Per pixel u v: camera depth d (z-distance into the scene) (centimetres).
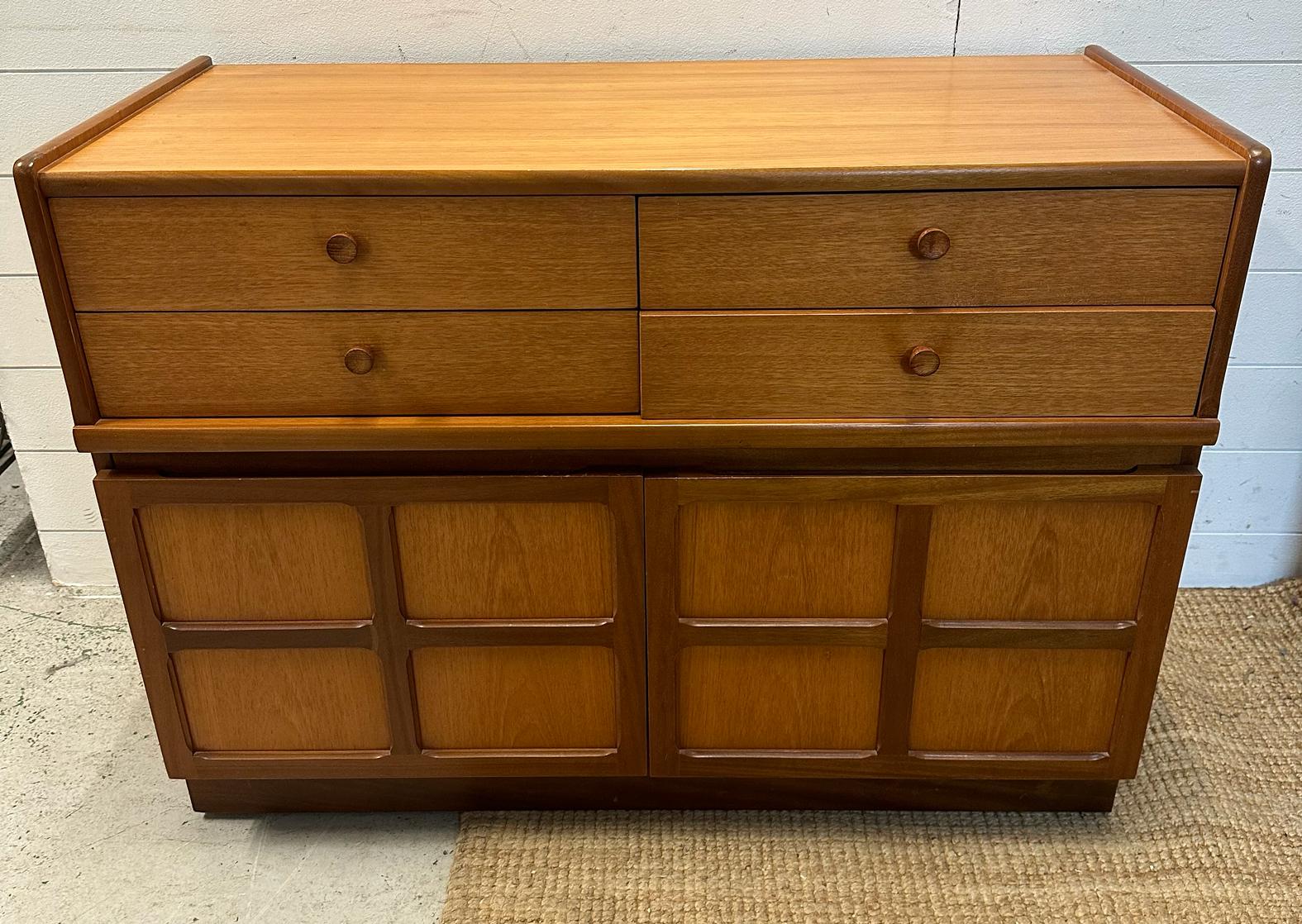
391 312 116
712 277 114
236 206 111
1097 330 115
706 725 139
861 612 132
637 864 141
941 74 145
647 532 126
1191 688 170
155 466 125
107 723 167
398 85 143
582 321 117
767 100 133
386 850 145
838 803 146
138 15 155
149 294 115
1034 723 138
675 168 109
